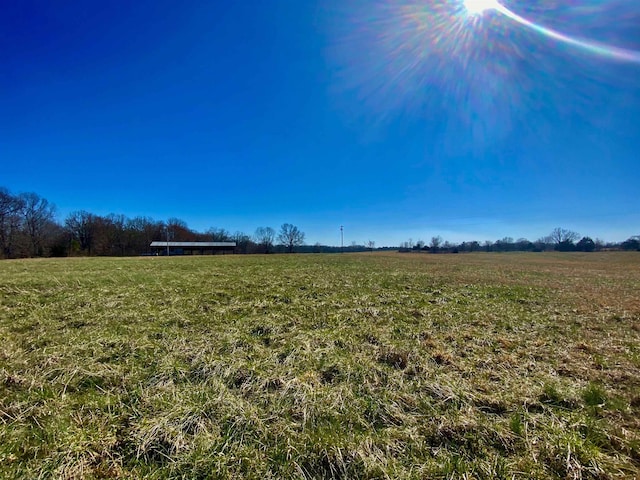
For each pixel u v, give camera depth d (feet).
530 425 9.05
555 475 7.20
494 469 7.30
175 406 9.73
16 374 11.84
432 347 16.10
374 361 14.12
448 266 76.13
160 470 7.21
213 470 7.21
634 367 13.50
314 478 7.15
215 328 18.89
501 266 79.10
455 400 10.42
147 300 26.58
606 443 8.33
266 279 42.52
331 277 46.24
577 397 10.61
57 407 9.60
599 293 33.94
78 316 20.95
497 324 20.72
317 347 15.76
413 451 7.97
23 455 7.55
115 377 11.80
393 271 58.54
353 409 9.92
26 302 24.94
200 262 83.66
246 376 12.14
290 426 8.95
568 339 17.58
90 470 7.16
